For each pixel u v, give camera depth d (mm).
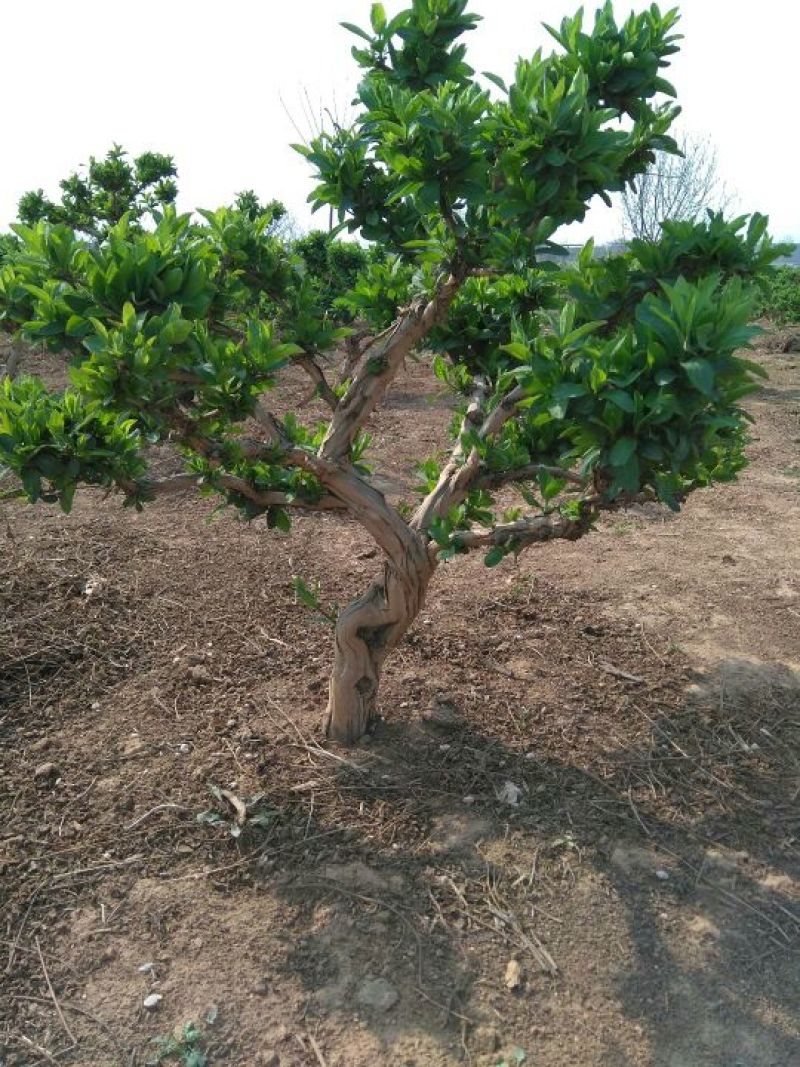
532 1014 2439
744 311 2135
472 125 2553
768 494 6914
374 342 3275
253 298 3555
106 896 2783
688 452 2271
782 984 2562
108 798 3189
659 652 4336
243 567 5137
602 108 2943
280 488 3117
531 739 3576
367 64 3090
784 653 4379
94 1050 2320
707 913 2793
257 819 3064
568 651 4297
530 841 3029
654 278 2656
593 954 2627
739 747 3607
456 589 4953
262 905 2756
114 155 9852
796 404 10094
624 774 3400
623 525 6152
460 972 2551
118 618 4469
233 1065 2287
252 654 4156
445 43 3008
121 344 2209
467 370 3795
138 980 2508
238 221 3330
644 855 3002
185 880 2846
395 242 3197
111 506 6055
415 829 3055
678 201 22984
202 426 2676
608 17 2857
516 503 6445
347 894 2793
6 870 2869
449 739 3541
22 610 4480
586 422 2291
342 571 5129
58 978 2516
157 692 3840
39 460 2586
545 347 2387
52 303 2496
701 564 5473
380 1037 2363
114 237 2484
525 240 2674
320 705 3746
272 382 2582
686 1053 2354
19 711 3693
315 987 2498
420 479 7027
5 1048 2322
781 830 3156
